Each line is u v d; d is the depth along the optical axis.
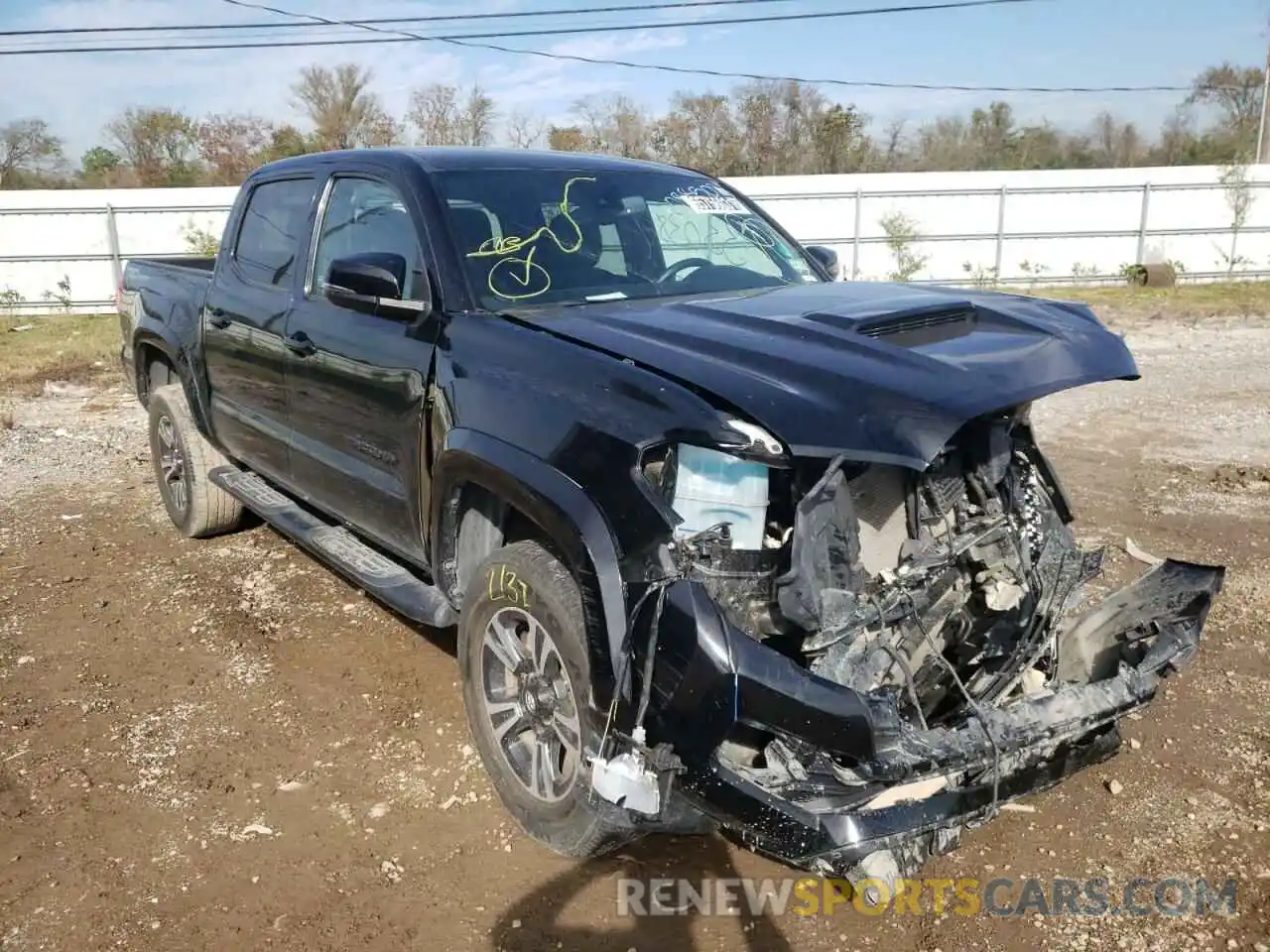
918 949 2.80
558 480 2.79
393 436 3.69
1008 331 3.06
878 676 2.72
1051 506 3.42
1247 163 23.70
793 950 2.79
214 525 5.88
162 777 3.58
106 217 20.02
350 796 3.47
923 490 3.01
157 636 4.71
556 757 3.06
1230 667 4.30
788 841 2.47
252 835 3.26
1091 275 22.58
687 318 3.16
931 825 2.58
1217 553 5.57
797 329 2.90
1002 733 2.69
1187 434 8.28
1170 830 3.28
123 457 7.98
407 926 2.87
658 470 2.68
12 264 20.06
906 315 3.01
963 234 22.38
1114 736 3.07
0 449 8.20
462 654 3.34
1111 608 3.34
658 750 2.51
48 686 4.23
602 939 2.83
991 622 3.17
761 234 4.54
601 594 2.63
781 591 2.54
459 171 3.99
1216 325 15.38
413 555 3.83
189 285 5.59
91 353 13.45
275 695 4.16
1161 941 2.81
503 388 3.09
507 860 3.15
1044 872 3.11
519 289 3.63
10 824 3.31
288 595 5.16
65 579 5.39
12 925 2.85
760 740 2.63
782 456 2.53
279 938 2.82
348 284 3.54
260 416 4.80
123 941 2.80
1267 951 2.76
